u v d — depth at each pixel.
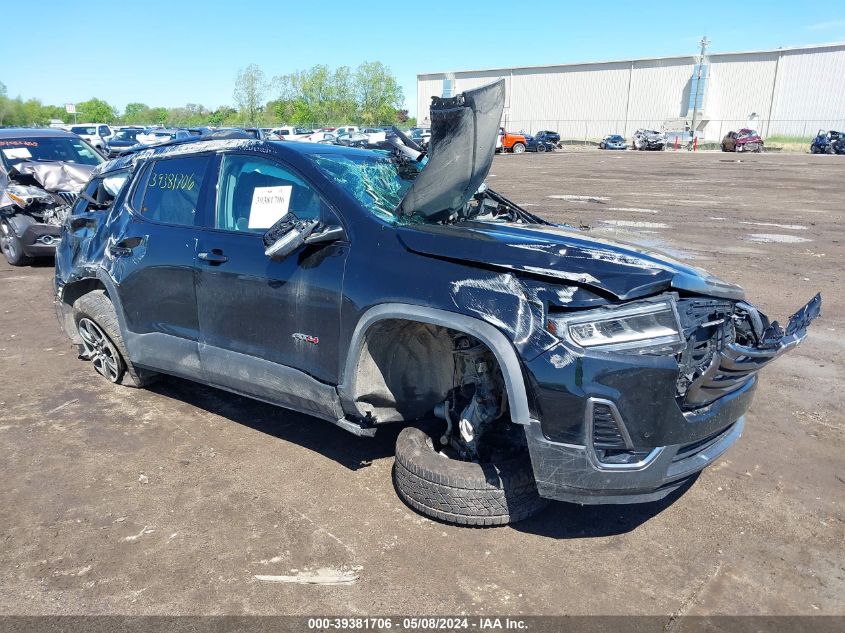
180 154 4.46
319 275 3.46
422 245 3.19
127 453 4.11
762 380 5.30
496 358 2.89
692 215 14.08
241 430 4.44
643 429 2.81
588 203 16.28
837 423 4.53
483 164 3.44
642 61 67.94
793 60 61.44
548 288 2.88
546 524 3.38
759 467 3.95
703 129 66.19
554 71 73.31
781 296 7.59
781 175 25.20
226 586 2.91
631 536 3.28
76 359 5.81
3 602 2.80
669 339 2.85
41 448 4.17
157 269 4.31
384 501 3.57
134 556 3.11
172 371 4.49
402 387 3.58
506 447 3.45
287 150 3.85
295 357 3.66
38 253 9.43
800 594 2.86
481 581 2.94
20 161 10.16
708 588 2.90
